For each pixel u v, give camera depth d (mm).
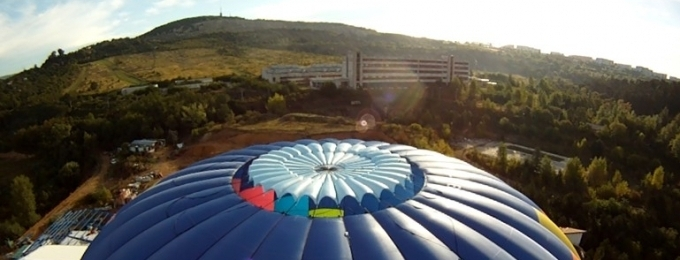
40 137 91125
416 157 26047
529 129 99000
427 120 96688
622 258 47281
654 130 97750
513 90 124000
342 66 139750
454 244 17641
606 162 75688
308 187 20375
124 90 130000
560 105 121812
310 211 19094
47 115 113750
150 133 82688
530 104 114625
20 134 92812
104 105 110688
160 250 17922
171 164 70938
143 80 158250
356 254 16531
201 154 74938
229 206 19766
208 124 87500
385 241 17141
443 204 20078
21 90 156750
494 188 23469
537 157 73562
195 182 23000
